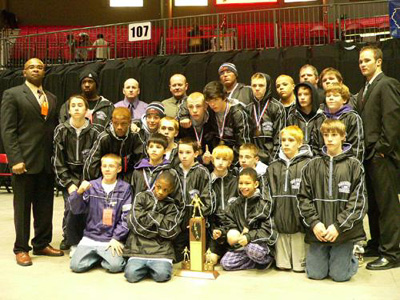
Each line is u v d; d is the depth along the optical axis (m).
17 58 9.80
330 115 3.59
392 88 3.37
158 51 9.11
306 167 3.24
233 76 4.29
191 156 3.55
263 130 3.98
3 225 5.10
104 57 9.15
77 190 3.39
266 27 8.50
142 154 3.74
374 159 3.42
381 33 7.39
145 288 2.90
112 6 12.68
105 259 3.26
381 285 2.95
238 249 3.36
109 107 4.44
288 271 3.33
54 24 12.80
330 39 7.85
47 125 3.73
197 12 12.14
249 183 3.29
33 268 3.38
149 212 3.24
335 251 3.04
